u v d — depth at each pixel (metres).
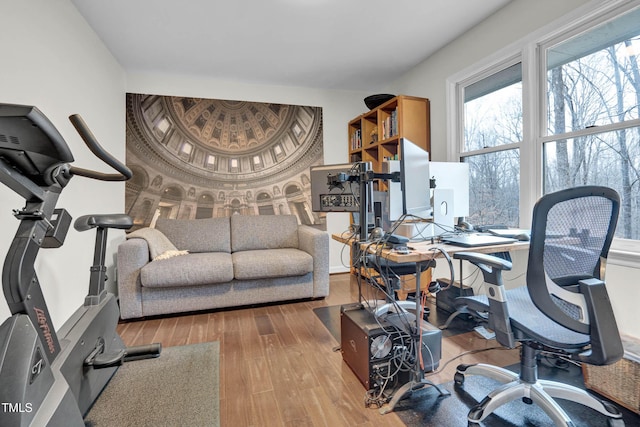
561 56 2.00
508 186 2.38
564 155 1.99
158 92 3.35
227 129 3.57
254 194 3.67
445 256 1.32
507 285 2.28
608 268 1.71
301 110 3.84
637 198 1.65
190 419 1.34
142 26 2.42
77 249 2.12
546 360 1.74
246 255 2.85
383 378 1.52
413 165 1.43
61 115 1.97
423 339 1.65
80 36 2.23
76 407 1.11
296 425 1.30
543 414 1.34
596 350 1.01
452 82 2.82
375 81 3.70
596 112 1.82
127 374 1.69
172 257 2.69
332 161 4.00
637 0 1.62
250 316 2.58
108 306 1.63
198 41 2.67
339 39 2.69
